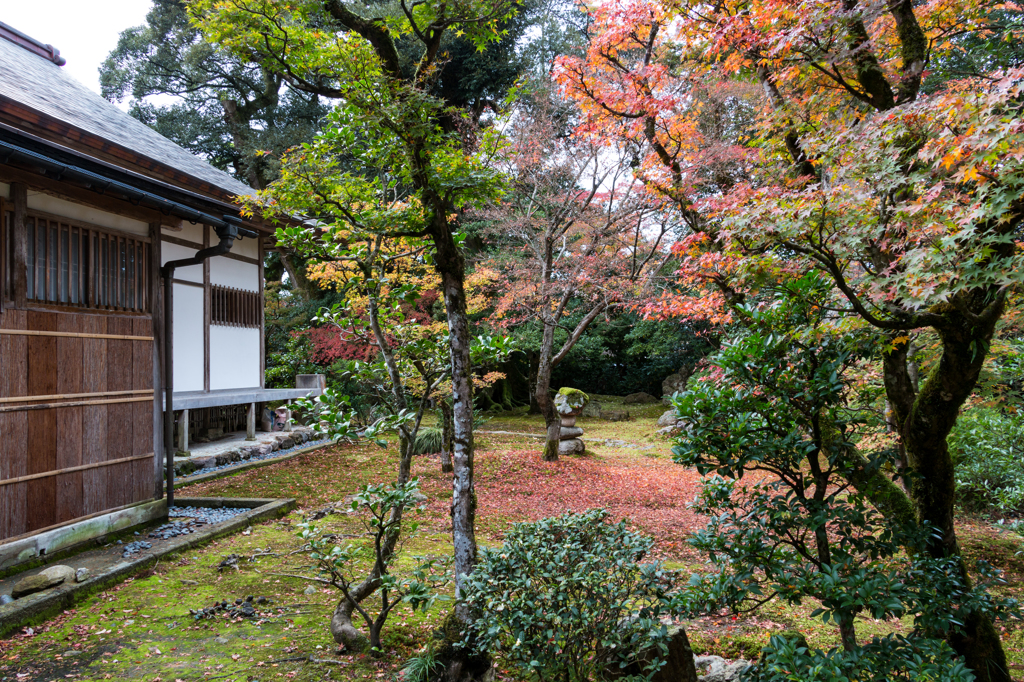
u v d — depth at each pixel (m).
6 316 4.80
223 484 8.34
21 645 3.65
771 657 2.66
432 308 13.45
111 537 5.68
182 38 17.36
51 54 9.65
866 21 4.32
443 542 6.20
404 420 3.50
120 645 3.66
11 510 4.78
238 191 9.85
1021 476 6.39
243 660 3.48
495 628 2.71
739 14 4.72
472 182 3.71
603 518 3.15
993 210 2.43
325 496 7.96
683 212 6.08
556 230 11.09
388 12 12.25
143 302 6.32
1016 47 5.21
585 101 6.34
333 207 3.86
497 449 12.02
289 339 15.52
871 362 4.08
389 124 3.42
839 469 3.18
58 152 4.75
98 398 5.67
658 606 2.88
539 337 15.63
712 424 3.06
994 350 5.16
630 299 9.61
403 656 3.56
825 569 2.74
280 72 3.62
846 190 3.04
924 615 2.73
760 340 3.07
